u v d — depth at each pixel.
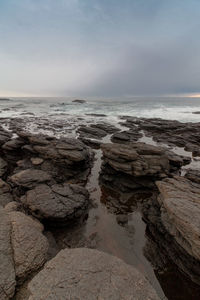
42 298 2.93
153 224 6.48
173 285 4.79
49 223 6.73
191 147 17.77
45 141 14.22
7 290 3.29
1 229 4.42
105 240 6.35
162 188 6.47
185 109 61.69
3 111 53.41
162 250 5.68
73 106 78.00
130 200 8.88
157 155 10.40
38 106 75.62
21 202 7.38
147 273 5.15
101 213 7.85
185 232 4.48
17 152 15.04
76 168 11.88
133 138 22.08
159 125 27.89
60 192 7.88
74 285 3.14
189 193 5.99
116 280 3.28
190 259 4.75
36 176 9.18
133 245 6.14
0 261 3.65
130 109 64.06
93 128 26.39
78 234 6.59
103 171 11.12
